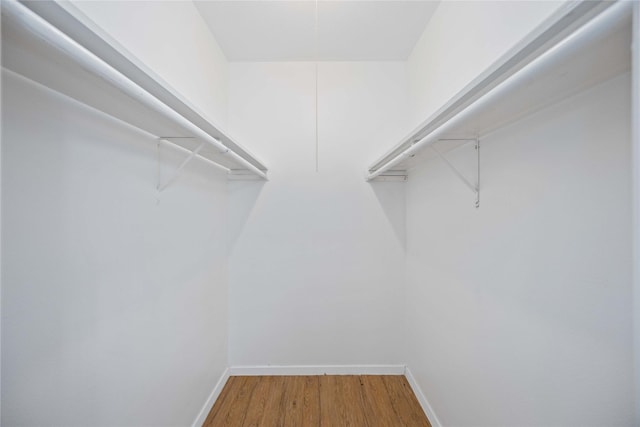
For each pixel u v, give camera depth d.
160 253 1.17
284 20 1.65
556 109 0.76
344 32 1.76
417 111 1.87
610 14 0.42
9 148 0.62
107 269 0.88
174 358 1.29
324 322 2.08
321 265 2.08
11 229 0.63
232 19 1.64
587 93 0.68
